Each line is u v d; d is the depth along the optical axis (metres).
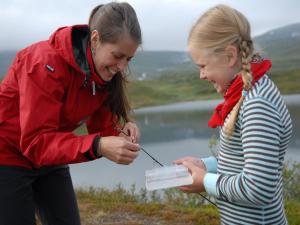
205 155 13.39
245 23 2.20
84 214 5.99
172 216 5.66
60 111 2.83
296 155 11.45
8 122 2.87
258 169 1.97
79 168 12.33
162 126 25.27
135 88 85.69
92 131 3.53
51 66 2.63
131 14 2.67
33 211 3.06
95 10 2.79
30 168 3.00
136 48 2.72
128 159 2.53
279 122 2.04
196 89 91.00
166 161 12.56
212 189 2.19
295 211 5.25
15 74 2.83
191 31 2.30
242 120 2.08
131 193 7.44
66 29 2.79
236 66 2.19
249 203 2.13
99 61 2.74
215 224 5.26
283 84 67.50
